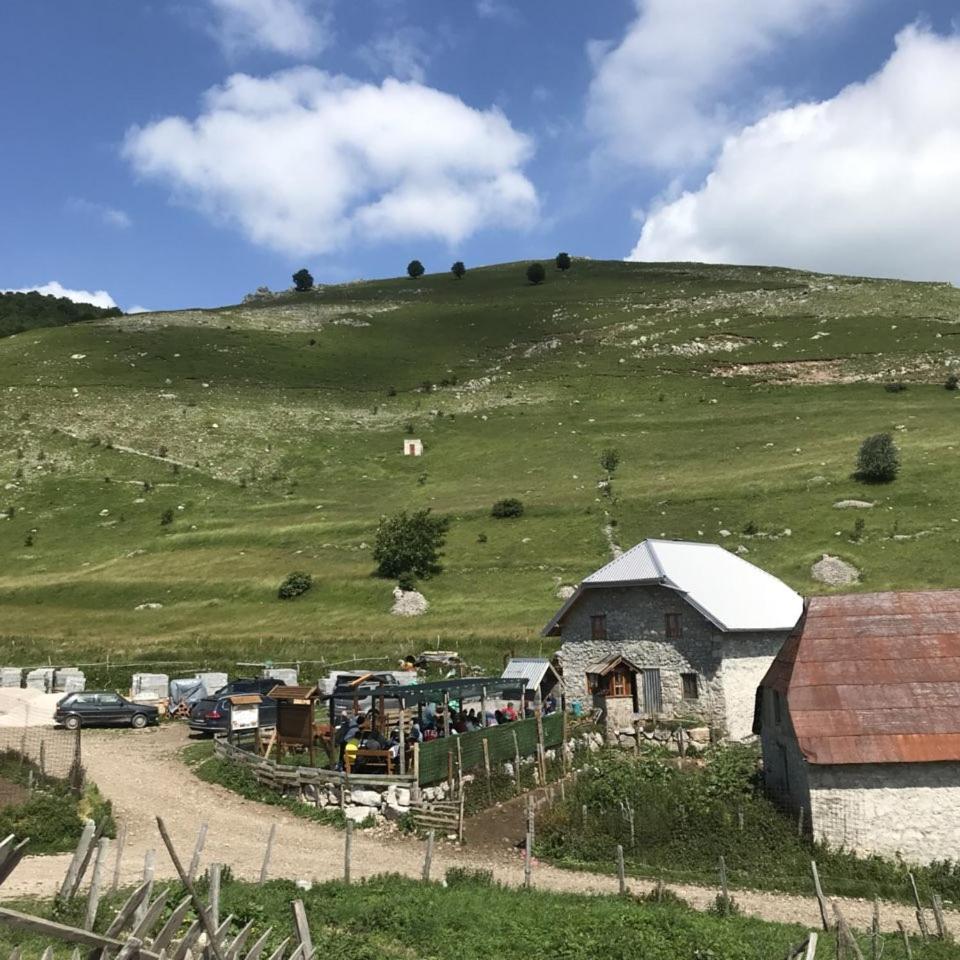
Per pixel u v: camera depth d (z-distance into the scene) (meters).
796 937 18.23
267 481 117.94
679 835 26.94
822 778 26.52
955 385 130.38
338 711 42.66
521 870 24.73
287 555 92.69
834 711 27.41
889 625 29.67
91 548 98.75
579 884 23.42
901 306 182.50
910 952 17.88
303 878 22.64
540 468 113.62
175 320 196.25
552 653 62.72
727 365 155.50
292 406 146.38
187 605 82.44
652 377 151.50
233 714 40.59
